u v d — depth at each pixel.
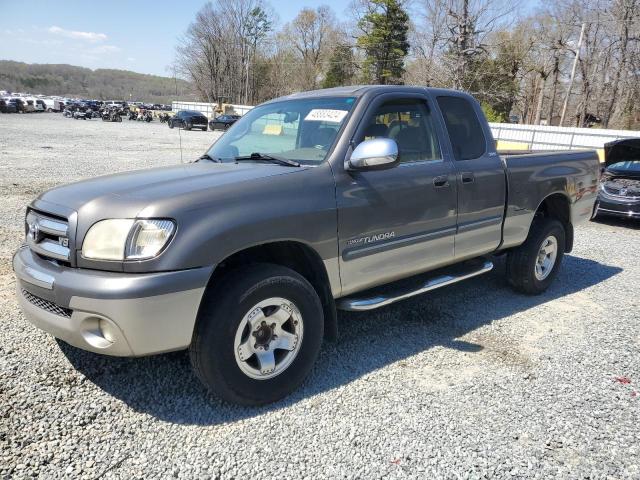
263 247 3.35
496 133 26.86
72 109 55.81
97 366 3.58
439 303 5.18
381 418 3.14
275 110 4.30
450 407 3.29
